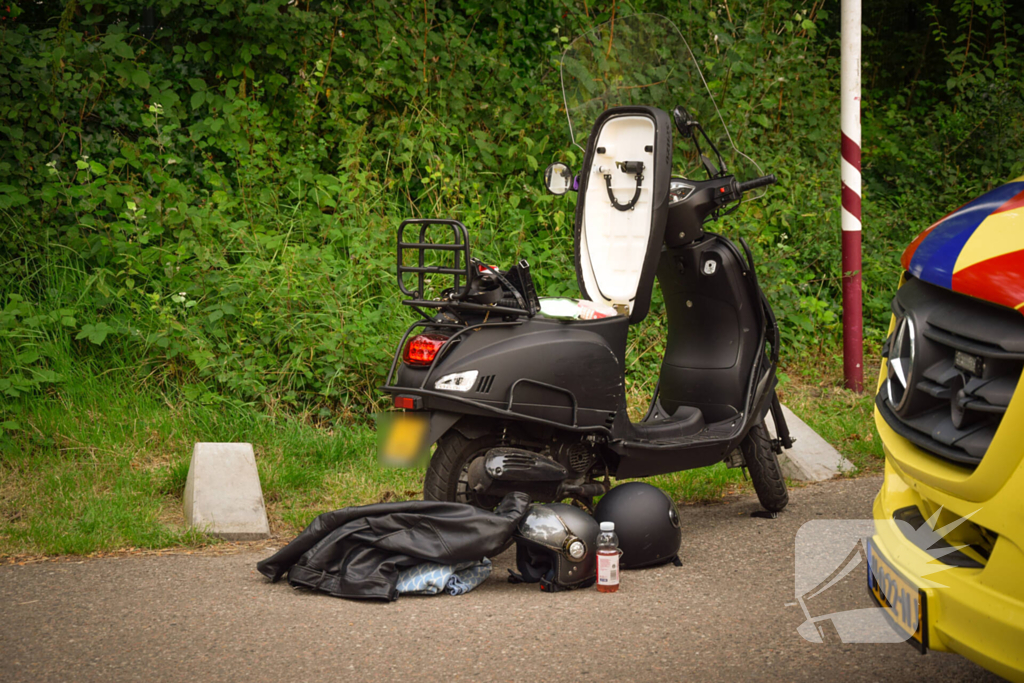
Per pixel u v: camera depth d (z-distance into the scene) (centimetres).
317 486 521
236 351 634
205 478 479
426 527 379
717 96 815
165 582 391
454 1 891
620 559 401
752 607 362
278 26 772
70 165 710
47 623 349
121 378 609
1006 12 1182
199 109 770
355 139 770
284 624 347
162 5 742
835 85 1080
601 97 573
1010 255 237
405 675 305
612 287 482
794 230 893
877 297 884
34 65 685
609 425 425
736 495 531
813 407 697
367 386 638
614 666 310
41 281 647
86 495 493
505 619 352
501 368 397
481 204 794
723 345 484
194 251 651
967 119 1077
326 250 702
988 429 230
